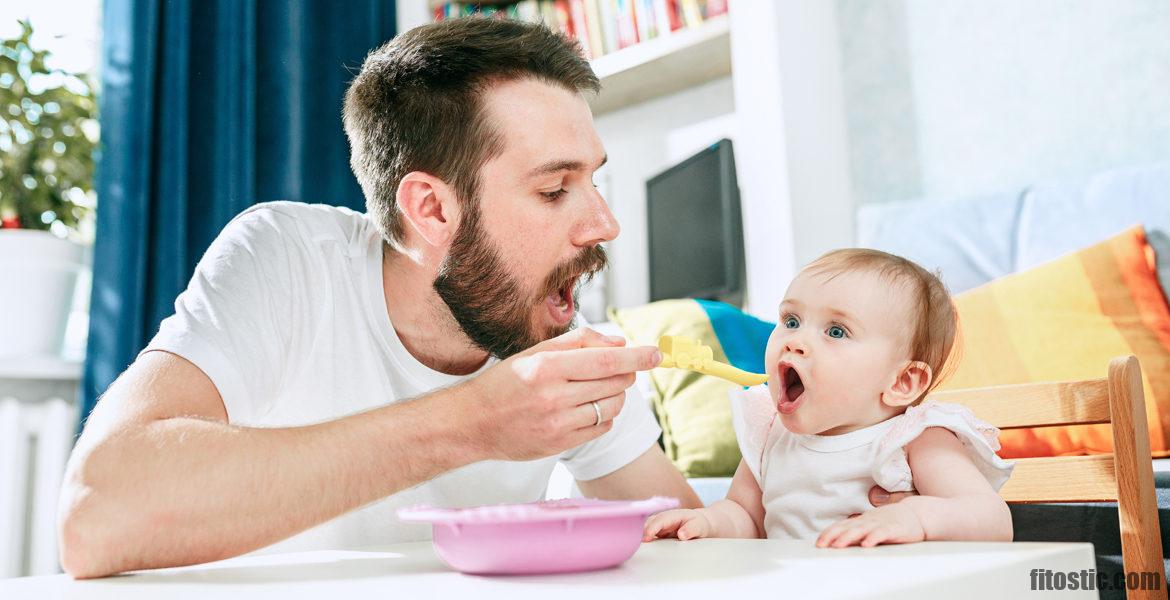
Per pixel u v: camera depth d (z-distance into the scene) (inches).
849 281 35.0
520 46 36.4
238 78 83.6
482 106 35.4
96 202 76.1
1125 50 73.4
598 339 28.0
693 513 32.1
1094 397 37.5
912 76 84.4
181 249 77.6
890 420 34.2
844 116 87.6
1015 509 45.9
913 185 83.8
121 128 76.8
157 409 27.0
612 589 17.7
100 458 24.8
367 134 39.1
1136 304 57.6
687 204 85.7
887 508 27.4
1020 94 78.6
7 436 70.9
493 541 20.2
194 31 83.0
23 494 71.5
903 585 17.0
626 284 98.4
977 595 18.6
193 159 81.6
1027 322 58.9
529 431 25.5
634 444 41.9
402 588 18.9
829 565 19.9
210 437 25.3
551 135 35.2
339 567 23.1
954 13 82.4
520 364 25.8
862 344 34.1
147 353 30.0
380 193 38.2
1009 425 39.6
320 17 92.0
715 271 80.4
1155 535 35.6
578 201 36.3
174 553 23.8
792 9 82.7
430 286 38.0
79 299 85.2
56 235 74.0
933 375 35.3
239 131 83.2
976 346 59.8
